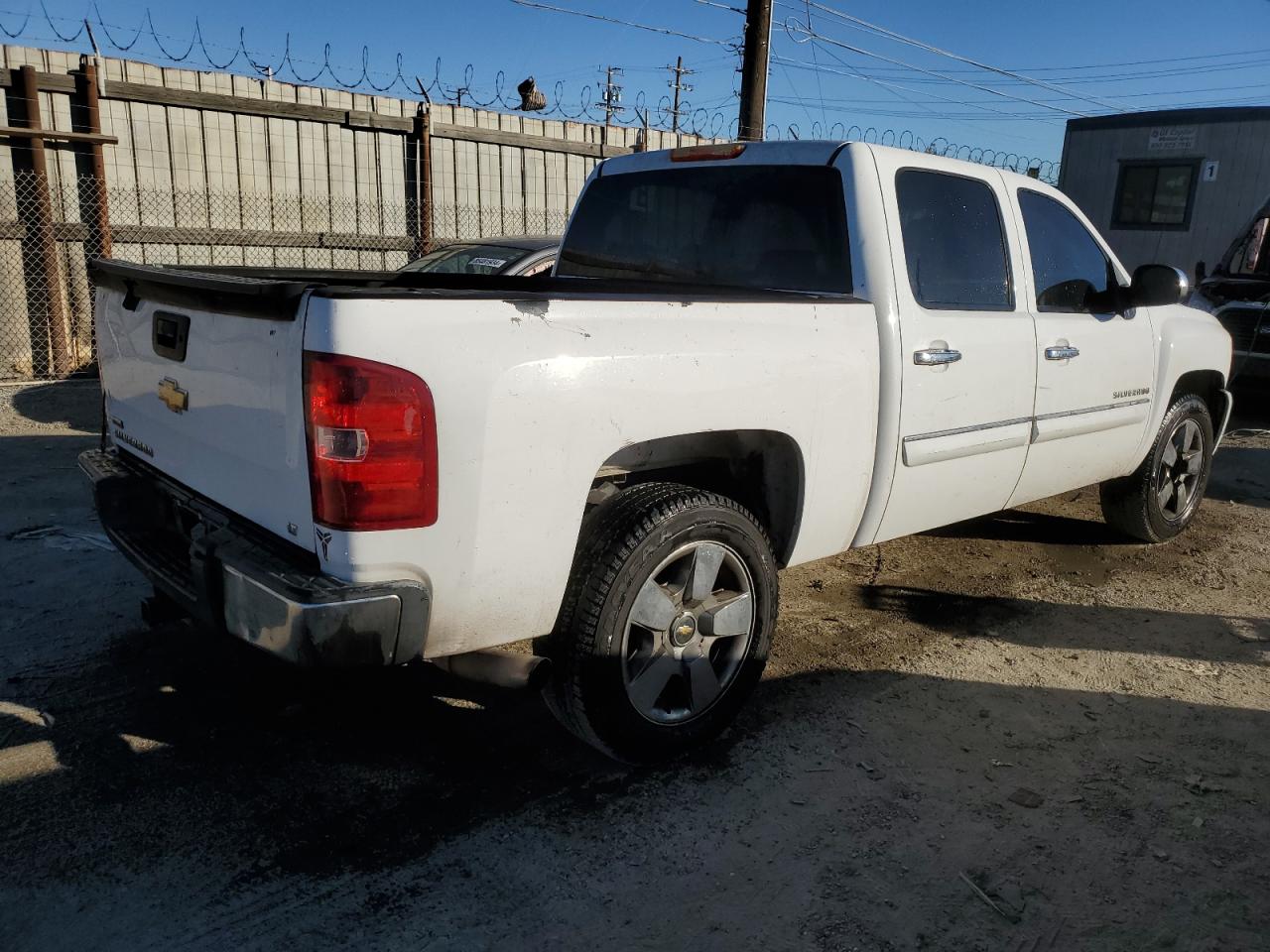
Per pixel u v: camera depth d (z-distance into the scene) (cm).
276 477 265
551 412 267
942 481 400
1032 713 366
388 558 249
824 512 356
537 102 1284
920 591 486
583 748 333
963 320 393
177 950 238
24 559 482
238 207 1025
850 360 348
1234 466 780
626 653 303
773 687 380
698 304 307
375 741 333
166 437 324
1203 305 998
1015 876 274
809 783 316
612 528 295
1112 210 1537
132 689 361
